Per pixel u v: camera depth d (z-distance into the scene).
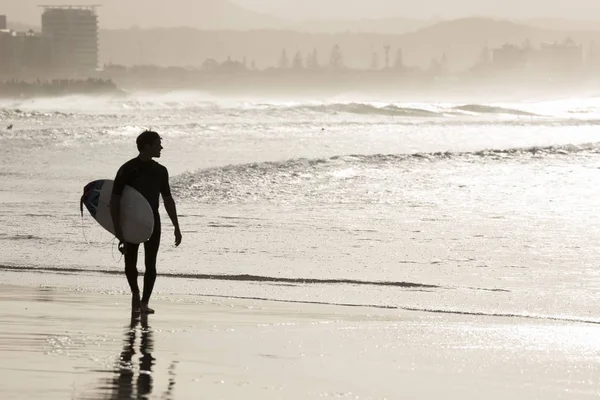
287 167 95.50
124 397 17.95
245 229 57.72
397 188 83.50
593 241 52.66
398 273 41.25
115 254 46.47
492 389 19.16
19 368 20.28
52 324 26.56
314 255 46.91
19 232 55.00
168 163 119.56
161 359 21.80
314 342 24.30
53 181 94.88
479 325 27.69
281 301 33.06
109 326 26.50
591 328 27.09
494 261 45.31
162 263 43.50
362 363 21.61
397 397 18.44
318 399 18.19
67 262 43.28
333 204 73.00
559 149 117.75
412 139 179.75
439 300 33.84
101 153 133.38
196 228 58.09
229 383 19.39
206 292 35.09
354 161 102.19
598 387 19.41
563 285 38.25
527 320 29.41
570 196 78.12
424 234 55.72
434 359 22.09
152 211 29.62
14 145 146.25
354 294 35.12
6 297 32.31
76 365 20.78
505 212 67.56
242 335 25.33
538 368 21.17
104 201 30.38
